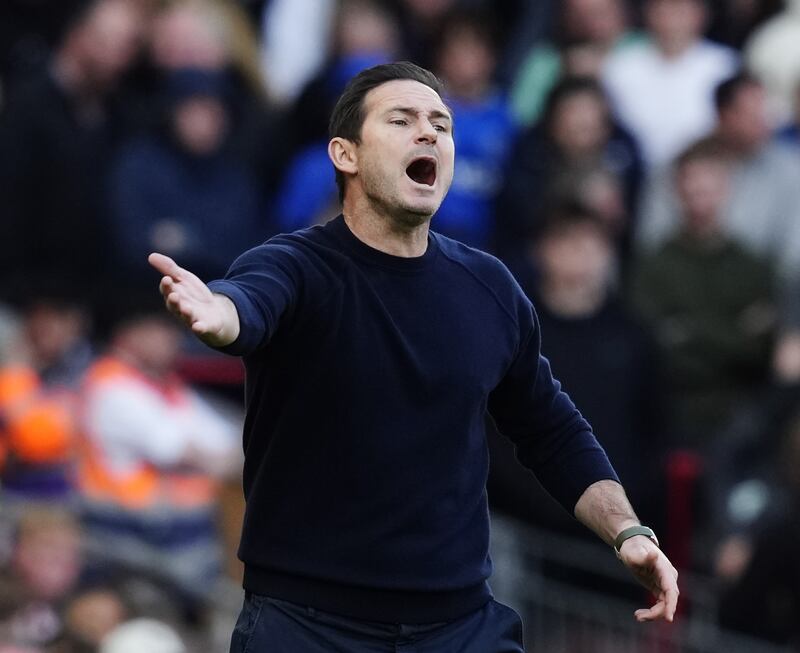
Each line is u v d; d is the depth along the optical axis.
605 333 29.84
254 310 12.98
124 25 36.53
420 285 14.28
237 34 38.69
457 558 14.24
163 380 30.55
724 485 30.00
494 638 14.54
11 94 35.78
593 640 27.36
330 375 13.93
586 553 27.47
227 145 35.94
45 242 35.03
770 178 36.03
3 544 26.08
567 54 38.84
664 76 38.62
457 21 35.78
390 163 14.05
